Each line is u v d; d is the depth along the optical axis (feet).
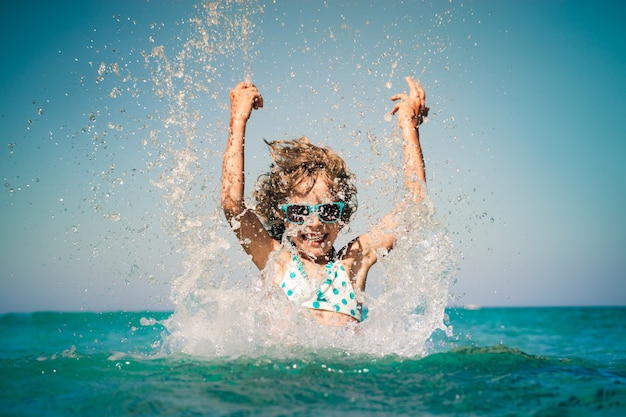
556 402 6.98
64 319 30.25
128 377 8.23
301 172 12.38
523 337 27.89
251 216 11.84
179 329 10.71
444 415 6.40
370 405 6.70
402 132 12.16
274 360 9.01
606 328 37.99
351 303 11.86
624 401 7.06
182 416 6.19
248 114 11.59
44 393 7.23
